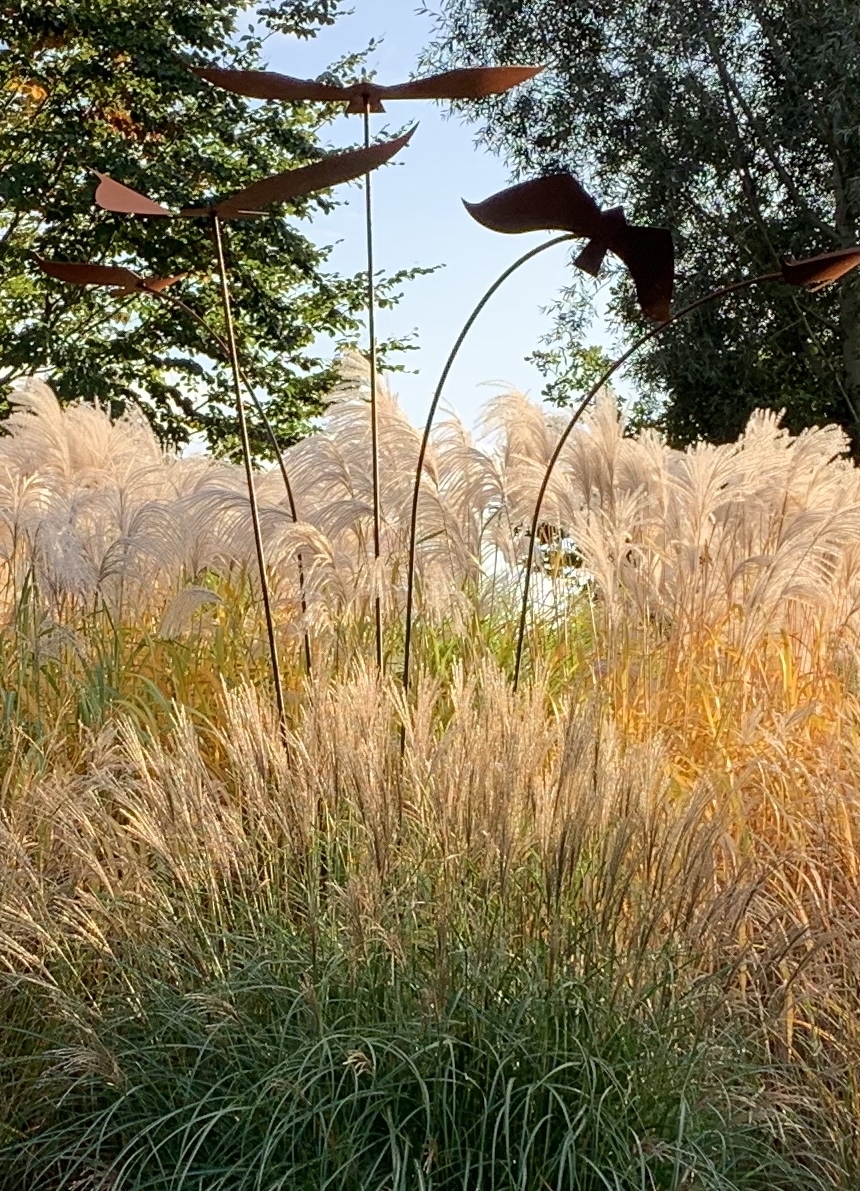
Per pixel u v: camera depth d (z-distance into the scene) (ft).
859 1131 9.80
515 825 10.44
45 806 11.74
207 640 17.51
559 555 20.01
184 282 57.47
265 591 14.08
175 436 58.03
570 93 54.54
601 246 12.72
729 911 10.30
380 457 17.43
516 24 56.49
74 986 10.71
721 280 54.49
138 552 17.79
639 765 10.96
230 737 12.62
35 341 52.26
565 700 15.12
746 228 54.54
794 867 12.85
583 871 10.71
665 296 13.24
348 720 11.52
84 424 21.07
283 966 10.41
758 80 55.62
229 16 56.24
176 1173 8.87
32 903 10.69
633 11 55.42
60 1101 9.61
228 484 18.95
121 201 13.24
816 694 17.02
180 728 12.24
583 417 19.65
